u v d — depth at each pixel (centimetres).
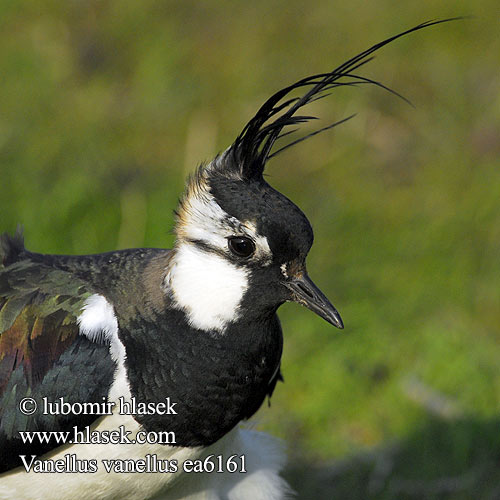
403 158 1579
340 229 1466
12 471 930
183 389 901
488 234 1447
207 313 895
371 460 1195
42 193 1470
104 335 902
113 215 1454
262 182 901
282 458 1065
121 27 1766
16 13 1789
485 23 1742
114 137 1600
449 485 1157
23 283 935
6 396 915
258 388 936
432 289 1389
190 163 1538
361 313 1342
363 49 1717
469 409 1227
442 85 1662
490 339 1327
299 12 1781
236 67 1697
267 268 888
